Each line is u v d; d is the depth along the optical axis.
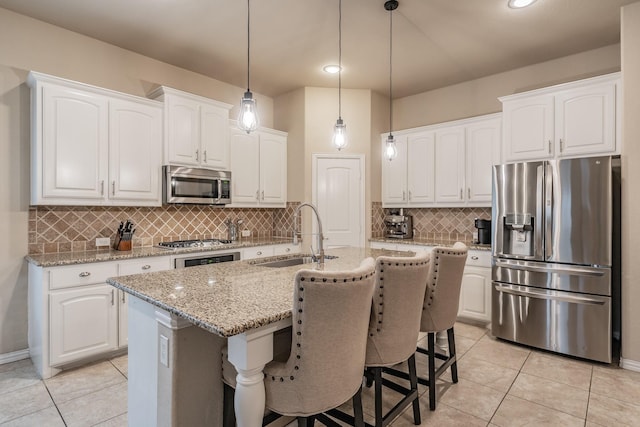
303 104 4.49
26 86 2.87
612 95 2.91
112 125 3.05
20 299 2.84
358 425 1.51
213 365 1.56
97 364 2.75
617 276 2.89
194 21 2.97
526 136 3.35
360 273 1.36
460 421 2.04
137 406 1.70
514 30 3.11
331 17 2.90
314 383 1.32
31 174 2.82
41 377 2.53
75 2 2.69
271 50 3.50
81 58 3.17
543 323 3.01
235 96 4.44
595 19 2.92
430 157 4.29
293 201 4.61
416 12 2.83
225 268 2.23
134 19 2.94
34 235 2.91
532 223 3.06
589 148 3.01
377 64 3.83
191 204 3.64
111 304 2.80
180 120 3.50
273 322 1.30
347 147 4.54
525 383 2.48
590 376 2.58
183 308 1.36
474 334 3.46
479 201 3.91
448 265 2.17
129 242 3.21
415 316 1.84
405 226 4.60
